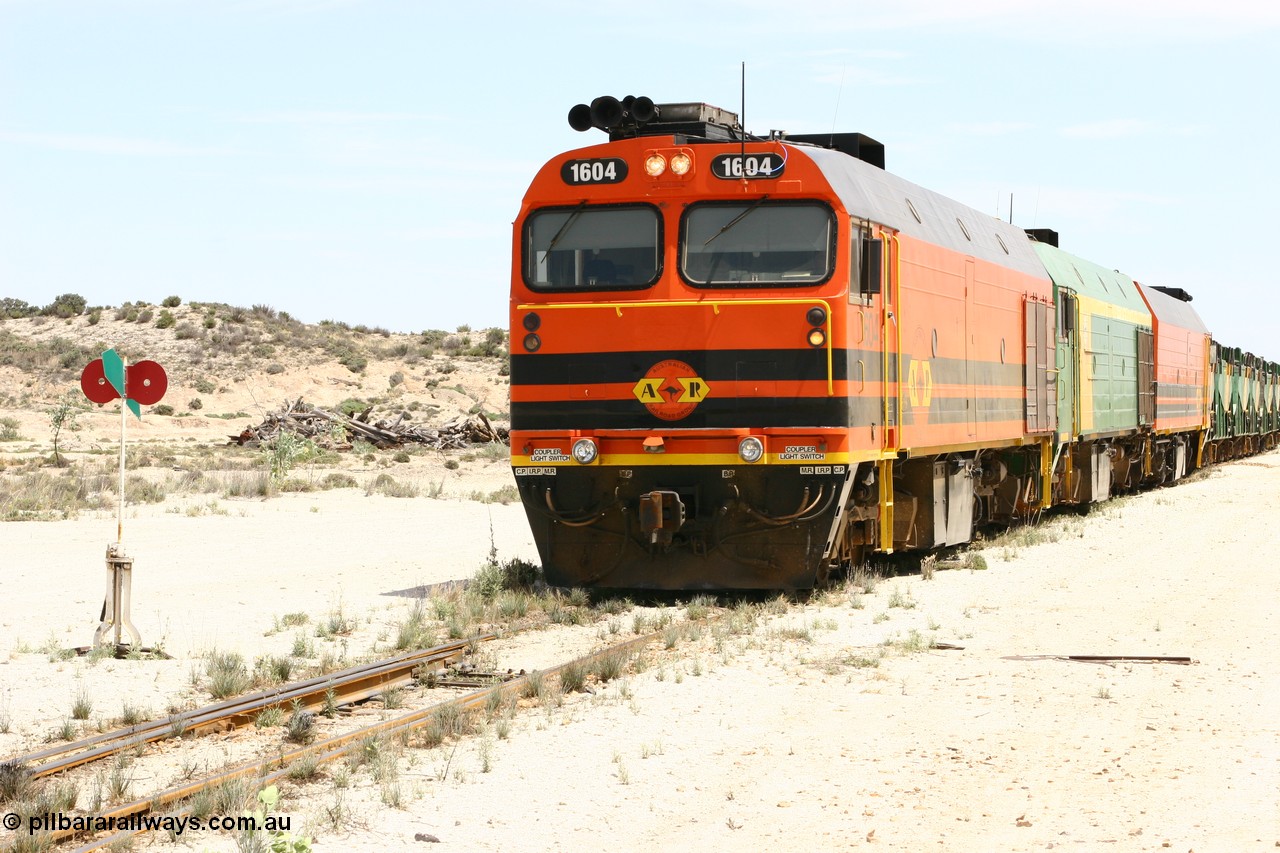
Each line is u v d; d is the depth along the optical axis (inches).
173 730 470.3
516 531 1274.6
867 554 933.8
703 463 751.7
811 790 412.2
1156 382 1819.6
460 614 730.8
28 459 2378.2
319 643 663.1
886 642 655.1
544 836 369.1
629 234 768.3
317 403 4015.8
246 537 1188.5
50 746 459.5
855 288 764.6
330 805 391.9
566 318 770.2
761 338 745.6
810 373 739.4
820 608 762.2
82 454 2544.3
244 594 836.6
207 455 2512.3
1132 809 391.9
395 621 731.4
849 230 753.0
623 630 705.6
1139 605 783.7
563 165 775.7
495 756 448.5
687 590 805.9
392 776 418.3
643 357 759.7
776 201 754.8
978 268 1021.8
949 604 786.8
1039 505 1253.7
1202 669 597.6
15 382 3998.5
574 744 465.4
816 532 762.2
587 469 770.8
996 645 657.6
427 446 2787.9
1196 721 500.4
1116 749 460.8
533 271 780.0
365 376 4308.6
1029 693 549.3
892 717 507.2
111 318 4709.6
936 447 914.1
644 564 792.3
